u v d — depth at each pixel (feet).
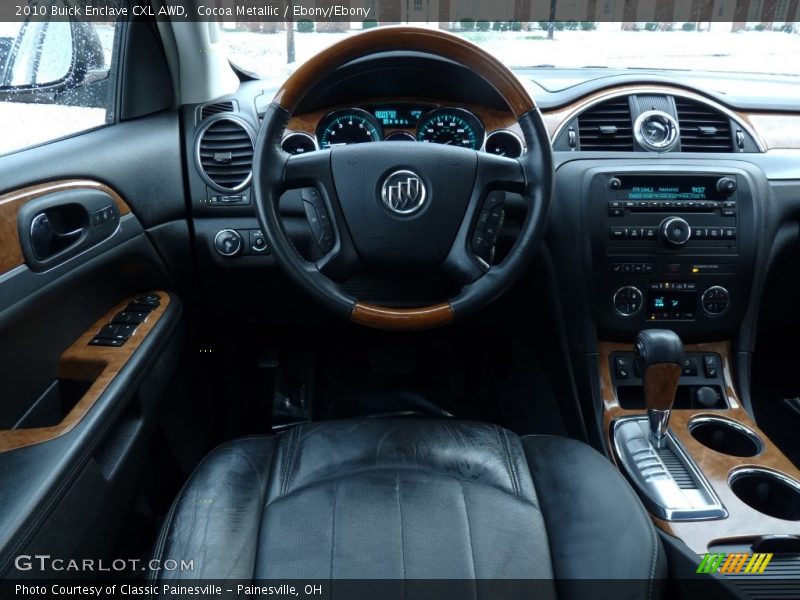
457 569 2.73
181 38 4.76
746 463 4.03
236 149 4.88
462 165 3.70
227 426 6.10
